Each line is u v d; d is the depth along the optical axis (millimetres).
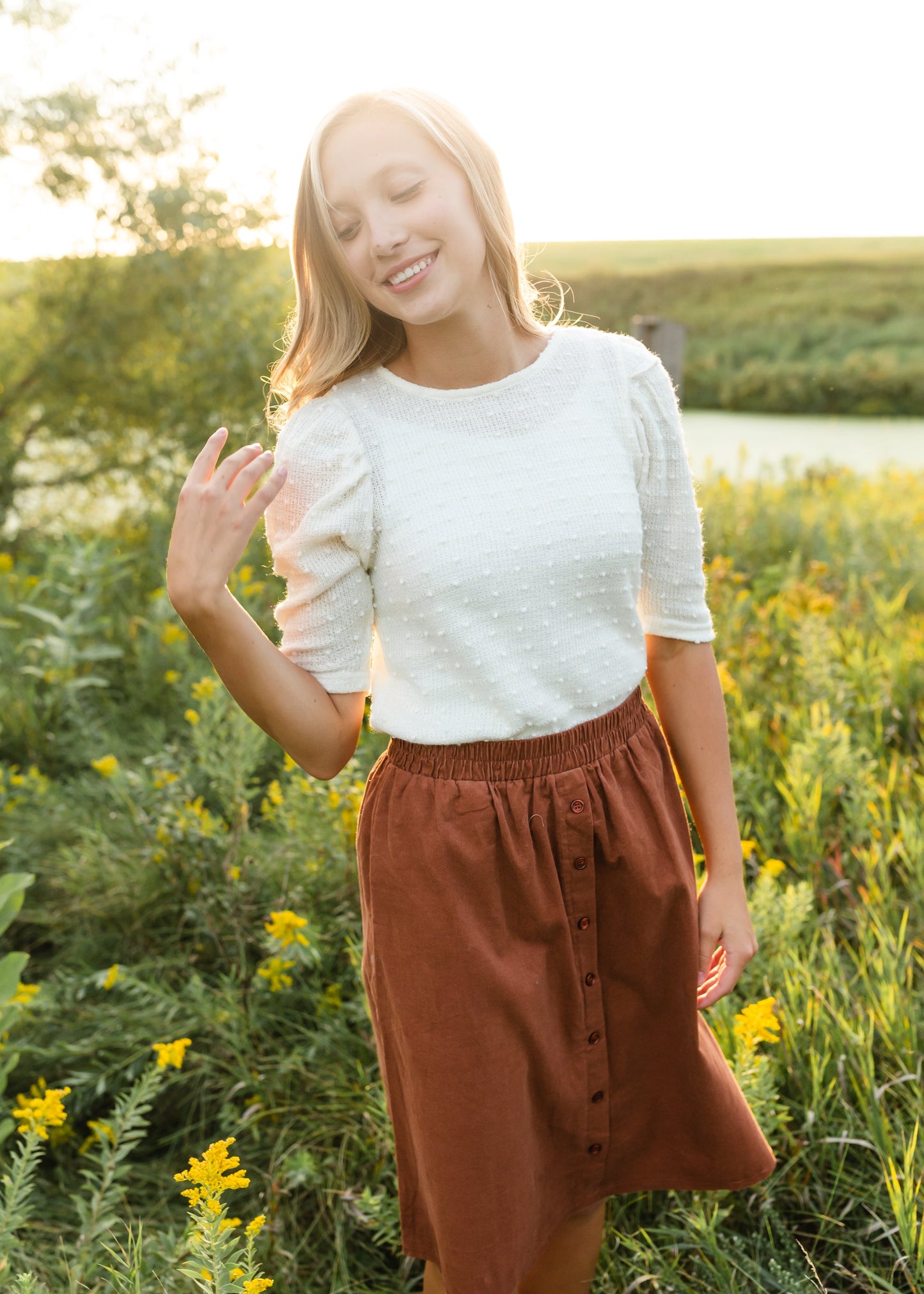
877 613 3975
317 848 2492
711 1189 1549
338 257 1248
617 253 31656
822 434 15352
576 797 1328
